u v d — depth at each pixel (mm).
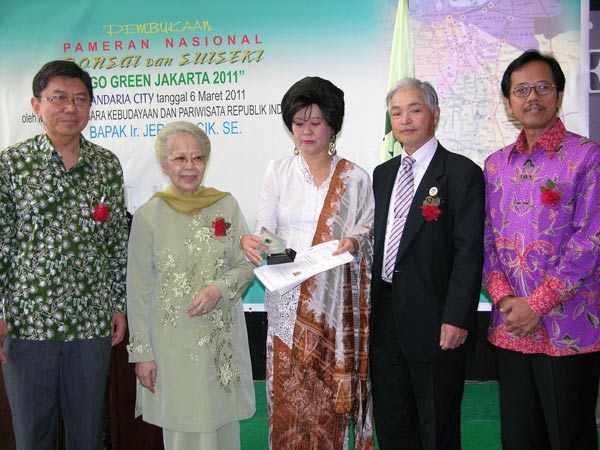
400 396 2131
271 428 2166
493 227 2023
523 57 1919
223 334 2043
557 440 1886
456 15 3305
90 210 2029
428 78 3363
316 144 2029
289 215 2119
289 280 1889
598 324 1889
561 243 1854
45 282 1949
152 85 3551
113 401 2398
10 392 2021
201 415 1952
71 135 1966
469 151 3377
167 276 1983
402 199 2072
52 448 2105
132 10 3523
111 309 2143
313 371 2092
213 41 3482
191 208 2018
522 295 1921
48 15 3566
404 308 2020
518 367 1979
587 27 3213
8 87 3617
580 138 1891
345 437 2182
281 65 3447
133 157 3602
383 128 3400
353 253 2045
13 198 1947
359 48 3379
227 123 3518
